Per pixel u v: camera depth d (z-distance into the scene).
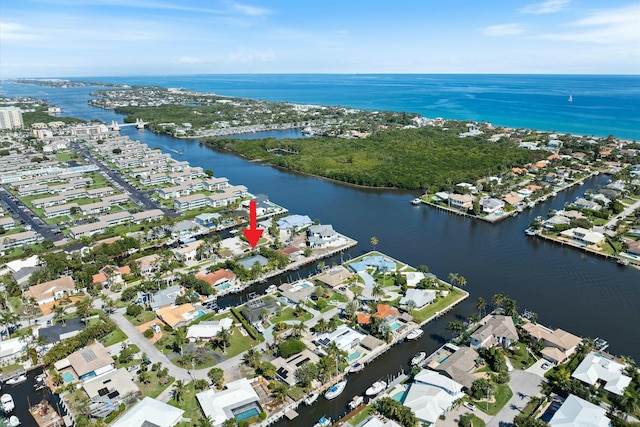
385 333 147.50
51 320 161.00
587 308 169.62
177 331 149.25
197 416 115.69
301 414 120.00
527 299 176.12
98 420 112.75
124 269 194.88
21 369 135.38
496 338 145.00
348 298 176.00
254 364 134.25
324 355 138.88
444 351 143.00
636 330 155.38
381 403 117.50
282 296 178.62
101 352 137.25
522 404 118.62
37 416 118.06
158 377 130.25
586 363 130.00
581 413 107.69
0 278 186.88
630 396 113.00
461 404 118.81
